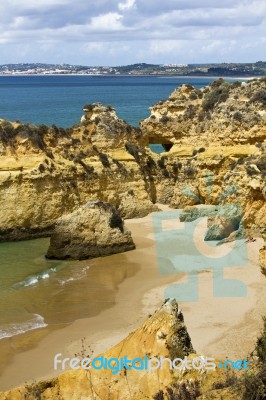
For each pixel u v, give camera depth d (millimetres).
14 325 33562
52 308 36281
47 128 58812
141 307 36031
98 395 17391
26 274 43094
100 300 37562
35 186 54250
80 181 58312
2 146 54531
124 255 47312
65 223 47188
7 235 52469
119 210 59688
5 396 17422
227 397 15891
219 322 31938
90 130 63125
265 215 48062
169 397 16453
